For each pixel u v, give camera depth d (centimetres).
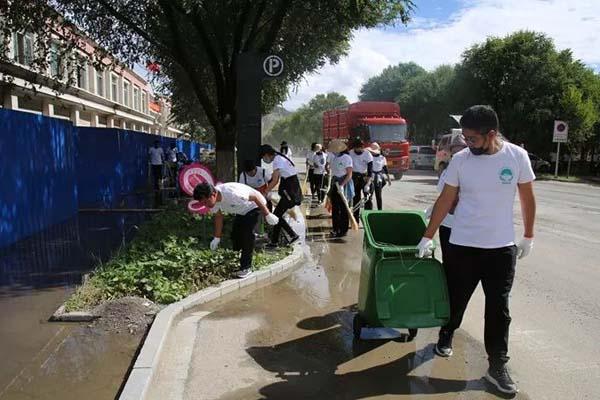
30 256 779
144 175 2025
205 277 651
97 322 505
